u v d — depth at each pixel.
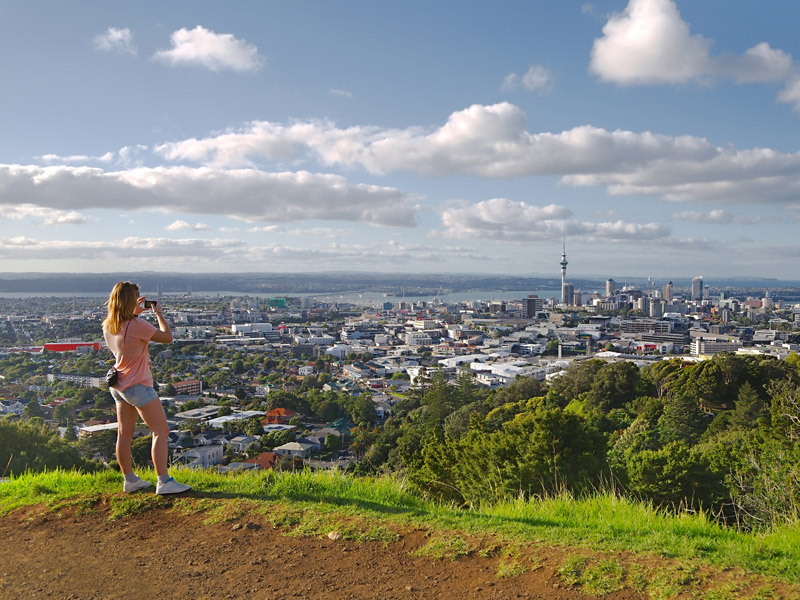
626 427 54.06
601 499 8.65
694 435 46.56
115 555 6.16
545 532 6.63
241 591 5.35
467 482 14.28
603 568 5.49
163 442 7.79
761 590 4.90
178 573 5.73
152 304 7.99
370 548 6.25
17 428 40.31
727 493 17.73
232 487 8.31
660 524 7.21
